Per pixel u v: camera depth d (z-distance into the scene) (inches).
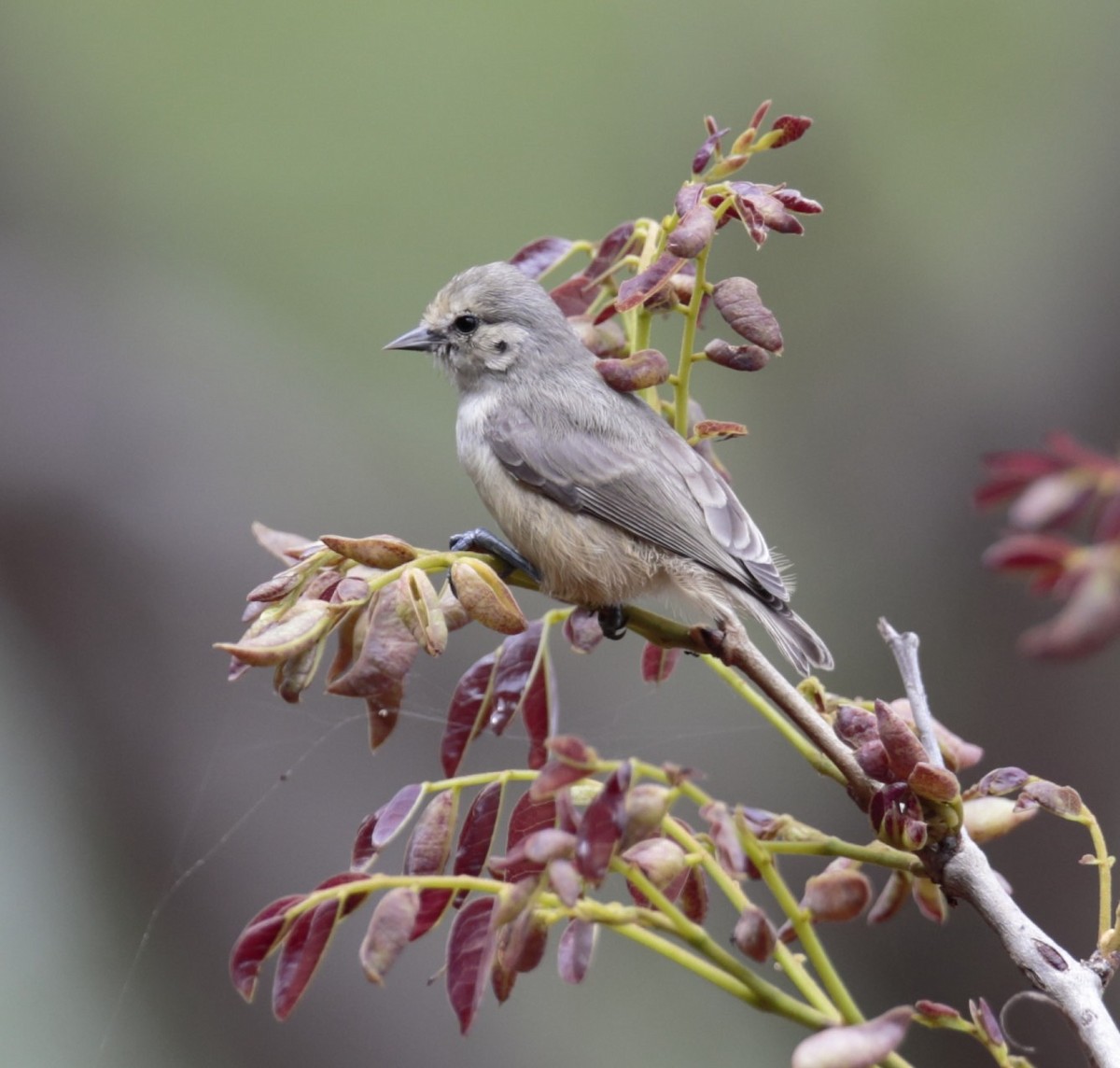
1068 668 454.3
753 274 538.9
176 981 435.2
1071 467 145.7
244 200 573.3
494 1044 458.6
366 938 164.7
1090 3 534.0
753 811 196.5
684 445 298.4
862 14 559.2
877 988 452.4
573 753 161.5
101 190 566.3
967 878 186.1
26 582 465.4
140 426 503.2
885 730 180.9
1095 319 485.7
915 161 541.0
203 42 593.0
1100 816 438.3
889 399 515.5
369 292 568.7
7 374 502.9
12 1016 421.1
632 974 483.5
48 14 582.2
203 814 449.7
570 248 260.8
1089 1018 176.1
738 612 285.1
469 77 595.5
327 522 514.9
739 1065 469.1
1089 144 512.1
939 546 493.7
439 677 488.7
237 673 177.6
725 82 574.6
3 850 434.3
